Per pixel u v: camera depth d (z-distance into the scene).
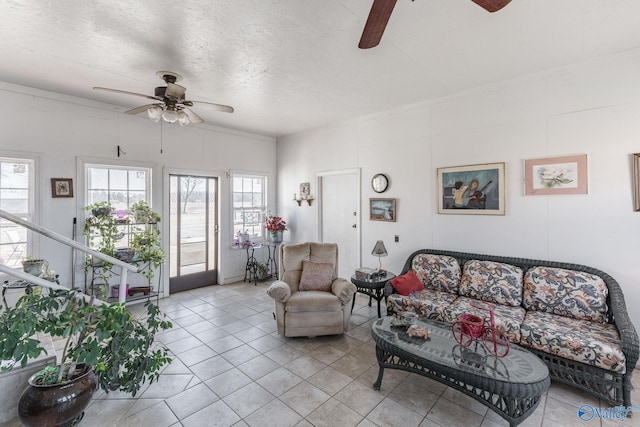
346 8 2.02
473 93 3.50
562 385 2.40
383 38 2.41
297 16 2.11
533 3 1.99
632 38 2.44
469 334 2.13
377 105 4.07
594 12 2.10
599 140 2.79
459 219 3.66
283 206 5.95
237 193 5.54
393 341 2.22
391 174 4.28
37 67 2.90
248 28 2.25
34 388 1.80
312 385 2.39
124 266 2.33
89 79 3.18
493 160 3.38
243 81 3.24
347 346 3.05
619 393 2.06
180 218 4.89
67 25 2.21
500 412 1.80
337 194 5.06
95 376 2.02
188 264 5.01
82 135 3.76
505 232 3.32
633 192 2.65
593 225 2.83
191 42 2.45
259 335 3.29
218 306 4.20
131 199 4.27
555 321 2.53
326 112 4.38
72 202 3.69
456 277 3.37
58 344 2.85
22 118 3.36
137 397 2.24
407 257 4.12
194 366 2.67
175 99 2.78
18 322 1.67
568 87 2.93
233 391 2.31
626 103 2.66
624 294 2.69
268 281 5.60
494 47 2.57
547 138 3.05
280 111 4.32
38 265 3.06
